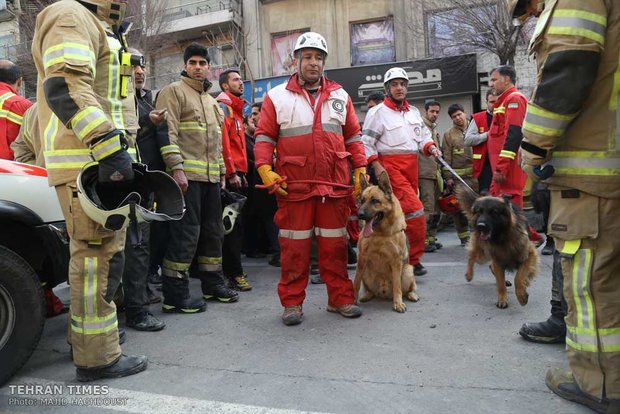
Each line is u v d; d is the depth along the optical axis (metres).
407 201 5.04
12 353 2.72
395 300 4.09
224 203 4.79
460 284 4.91
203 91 4.45
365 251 4.21
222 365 2.98
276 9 17.25
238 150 5.57
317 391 2.57
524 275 3.98
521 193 4.99
